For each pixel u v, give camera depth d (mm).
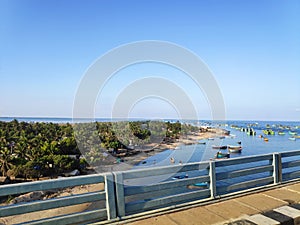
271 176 5117
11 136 43719
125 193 3539
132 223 3373
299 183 5336
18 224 2941
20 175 32125
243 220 3393
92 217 3307
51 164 30656
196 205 4012
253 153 30641
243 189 4766
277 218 3439
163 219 3510
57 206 3072
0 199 20406
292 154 5414
